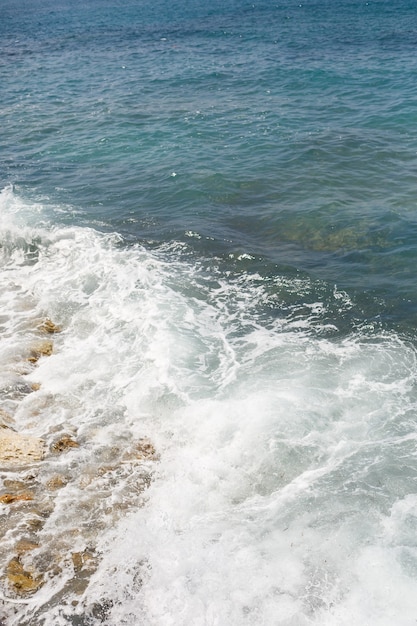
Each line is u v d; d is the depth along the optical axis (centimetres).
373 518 758
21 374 1089
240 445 884
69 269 1471
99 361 1116
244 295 1330
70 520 781
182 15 7038
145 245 1588
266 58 3922
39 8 9931
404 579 670
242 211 1769
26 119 2869
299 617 644
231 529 755
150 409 982
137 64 4053
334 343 1141
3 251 1591
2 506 804
